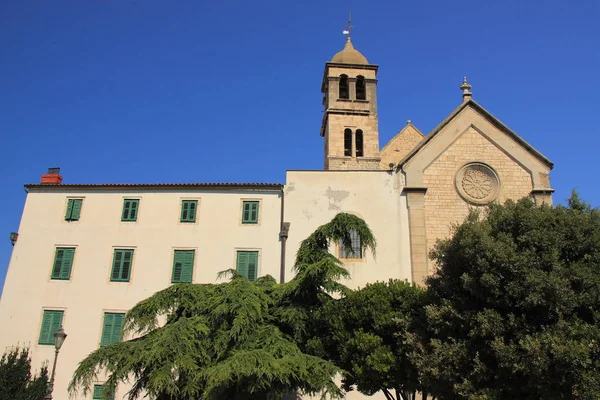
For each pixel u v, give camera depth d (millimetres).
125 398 25344
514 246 15992
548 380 13906
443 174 28578
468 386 15094
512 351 14516
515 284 15273
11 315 27250
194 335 16609
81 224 28922
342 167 40031
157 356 15523
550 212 16828
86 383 16688
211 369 14938
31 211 29328
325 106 45688
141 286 27500
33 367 26094
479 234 16500
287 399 23516
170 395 16062
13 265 28234
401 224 27703
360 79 43375
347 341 18625
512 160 28969
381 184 28594
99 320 27016
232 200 28891
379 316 18859
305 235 27703
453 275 17406
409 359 17203
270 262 27500
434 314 16797
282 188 28797
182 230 28422
